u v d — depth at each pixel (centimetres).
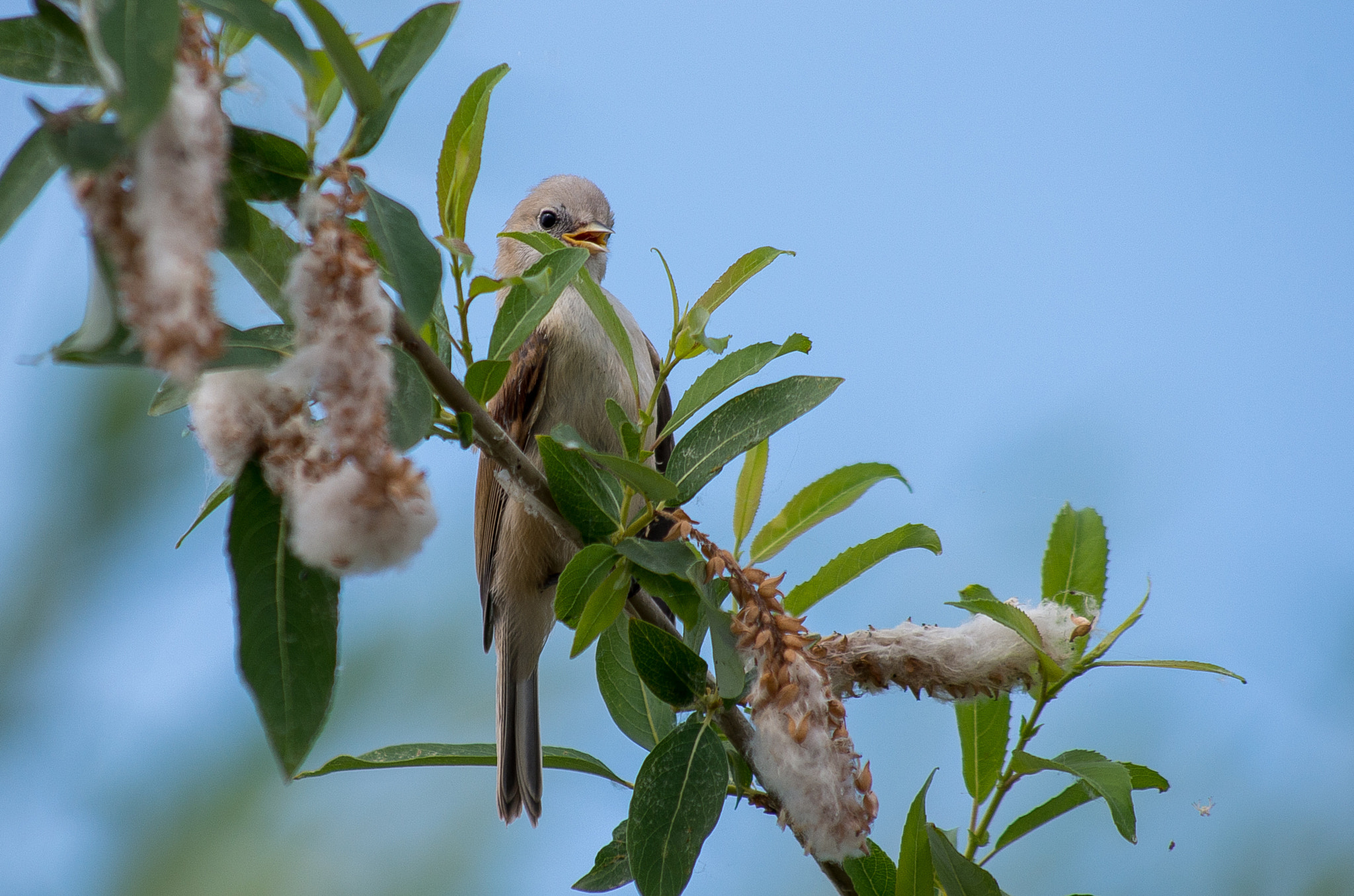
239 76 342
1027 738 539
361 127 341
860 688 544
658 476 461
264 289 371
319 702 356
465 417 433
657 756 472
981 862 545
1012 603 564
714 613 468
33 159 304
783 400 505
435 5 354
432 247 353
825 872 514
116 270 280
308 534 323
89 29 250
